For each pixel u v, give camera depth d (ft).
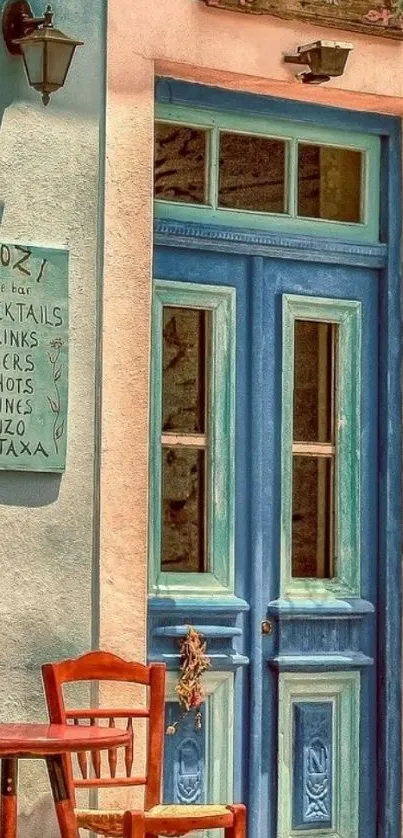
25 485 24.17
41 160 24.47
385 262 27.84
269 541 26.78
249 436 26.66
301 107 27.12
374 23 27.12
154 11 25.30
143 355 25.04
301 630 26.99
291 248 27.04
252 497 26.63
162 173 26.02
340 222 27.58
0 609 23.89
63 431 24.41
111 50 24.97
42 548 24.25
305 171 27.37
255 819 26.37
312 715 27.02
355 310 27.66
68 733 20.53
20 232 24.29
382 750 27.48
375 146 27.94
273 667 26.66
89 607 24.54
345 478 27.50
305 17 26.45
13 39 24.17
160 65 25.50
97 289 24.79
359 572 27.53
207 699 26.17
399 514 27.71
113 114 24.94
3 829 20.57
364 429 27.68
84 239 24.72
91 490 24.62
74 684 24.38
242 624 26.45
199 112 26.32
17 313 24.17
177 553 26.03
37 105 24.47
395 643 27.58
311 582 27.14
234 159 26.71
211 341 26.45
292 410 27.09
